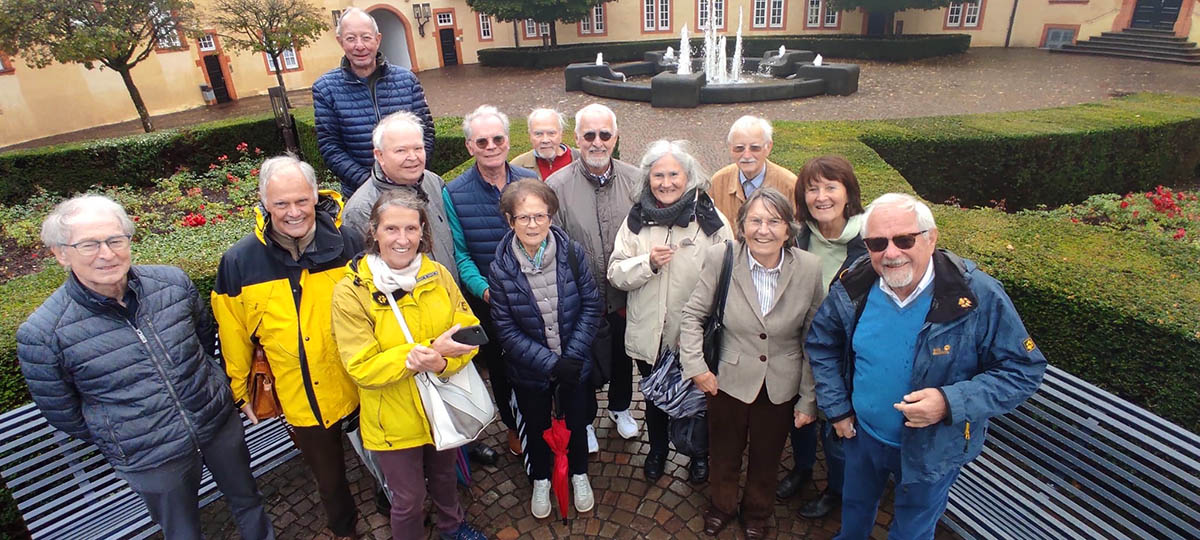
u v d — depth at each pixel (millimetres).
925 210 2176
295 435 2910
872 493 2719
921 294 2281
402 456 2803
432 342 2596
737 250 2799
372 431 2736
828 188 2904
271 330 2705
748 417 2973
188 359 2645
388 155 3170
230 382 2867
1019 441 2881
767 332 2756
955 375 2283
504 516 3436
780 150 7105
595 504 3484
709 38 20047
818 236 3074
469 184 3523
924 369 2289
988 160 8133
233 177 10766
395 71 4543
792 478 3473
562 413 3182
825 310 2574
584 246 3553
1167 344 2867
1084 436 2584
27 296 3857
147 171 11492
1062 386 2639
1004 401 2193
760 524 3176
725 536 3225
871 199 5160
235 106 21984
